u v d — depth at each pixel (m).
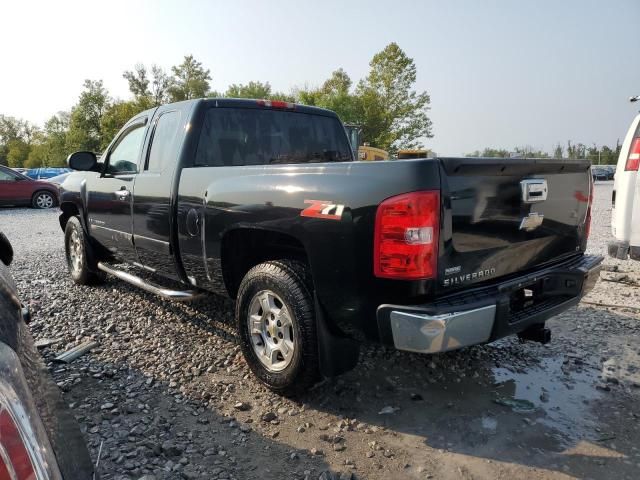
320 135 4.80
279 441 2.74
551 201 3.17
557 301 3.19
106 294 5.51
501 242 2.83
